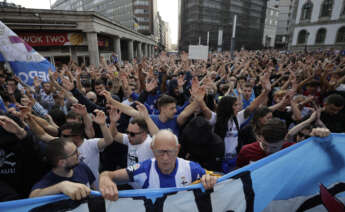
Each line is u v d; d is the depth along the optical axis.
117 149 2.50
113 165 2.61
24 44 3.39
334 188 1.62
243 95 4.03
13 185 1.93
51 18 15.29
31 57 3.46
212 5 73.62
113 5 78.44
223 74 6.72
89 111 3.22
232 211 1.42
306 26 40.56
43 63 3.55
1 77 5.13
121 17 75.94
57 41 16.52
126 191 1.30
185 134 2.21
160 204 1.33
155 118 2.87
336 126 2.73
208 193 1.38
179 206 1.34
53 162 1.55
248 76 7.48
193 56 9.53
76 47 18.36
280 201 1.50
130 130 2.11
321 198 1.50
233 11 78.44
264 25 91.38
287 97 3.05
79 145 2.19
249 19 83.75
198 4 71.25
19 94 4.41
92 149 2.24
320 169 1.62
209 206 1.37
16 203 1.19
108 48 26.66
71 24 16.23
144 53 54.75
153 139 1.51
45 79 3.59
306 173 1.59
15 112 2.11
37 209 1.21
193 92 3.01
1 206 1.18
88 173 1.92
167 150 1.42
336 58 12.47
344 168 1.64
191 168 1.60
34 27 14.61
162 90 5.29
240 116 2.89
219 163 2.24
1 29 3.25
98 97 4.34
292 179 1.55
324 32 38.03
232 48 14.91
